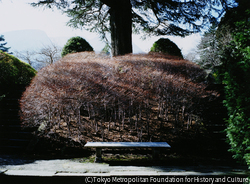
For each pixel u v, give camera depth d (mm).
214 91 6285
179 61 8406
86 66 7082
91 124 6148
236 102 3434
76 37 11820
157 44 11141
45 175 3326
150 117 6527
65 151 4973
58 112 5789
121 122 6363
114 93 5742
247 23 3508
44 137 5512
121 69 7285
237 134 3537
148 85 6277
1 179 3385
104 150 5020
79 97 5465
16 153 4863
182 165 4223
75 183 3291
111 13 10617
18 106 6727
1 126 5910
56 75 6363
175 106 6238
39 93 5750
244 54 3402
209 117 6199
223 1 9844
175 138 5566
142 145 4355
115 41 10312
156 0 10680
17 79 8367
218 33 11430
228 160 4578
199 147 5219
